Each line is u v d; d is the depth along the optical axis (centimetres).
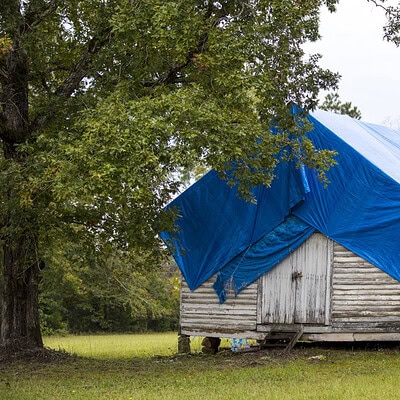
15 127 2202
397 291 2098
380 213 2134
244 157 1883
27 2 2128
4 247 2233
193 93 1817
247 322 2305
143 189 1694
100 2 2111
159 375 1797
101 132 1742
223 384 1600
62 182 1742
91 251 2292
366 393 1400
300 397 1368
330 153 2017
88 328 5881
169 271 5500
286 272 2259
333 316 2170
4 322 2272
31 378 1823
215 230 2389
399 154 2522
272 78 1961
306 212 2230
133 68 2012
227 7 2002
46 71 2311
